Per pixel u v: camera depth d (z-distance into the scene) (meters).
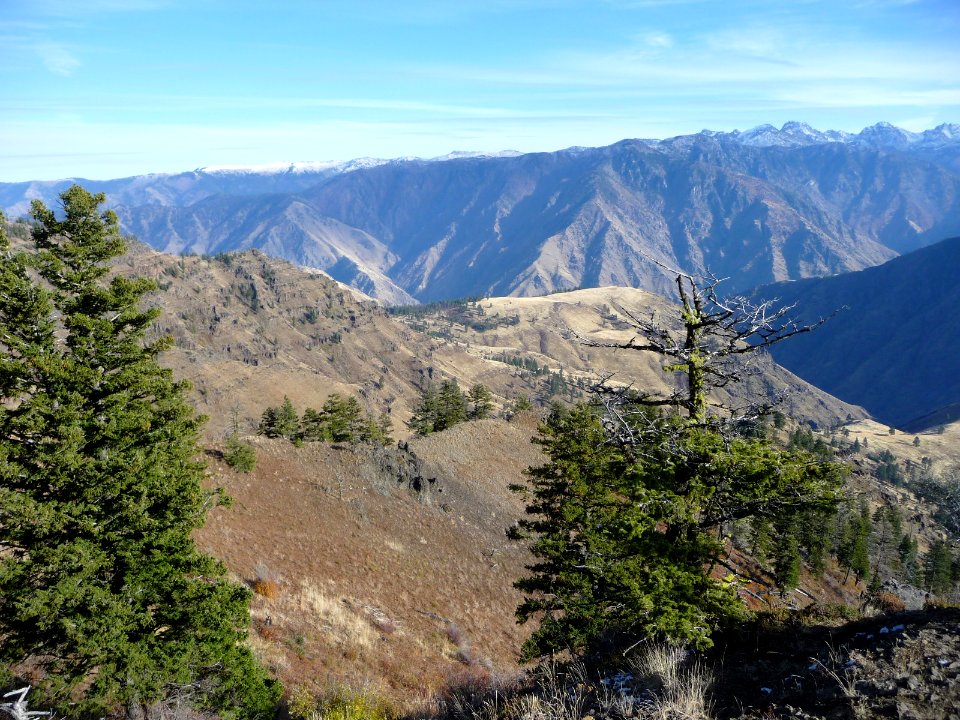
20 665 12.83
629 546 9.53
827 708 5.23
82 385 13.41
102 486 12.77
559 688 7.37
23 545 12.27
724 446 9.82
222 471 41.62
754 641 7.75
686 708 5.66
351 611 27.73
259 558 29.97
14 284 12.89
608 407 10.61
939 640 5.80
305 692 15.47
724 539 10.14
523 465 69.56
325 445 54.00
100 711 12.40
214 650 12.84
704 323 10.64
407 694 19.97
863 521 69.75
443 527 48.66
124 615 12.10
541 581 19.23
